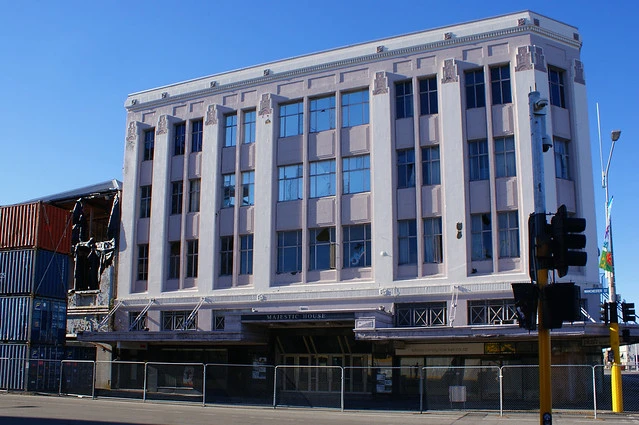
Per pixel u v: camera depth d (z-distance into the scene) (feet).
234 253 107.45
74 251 123.03
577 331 79.00
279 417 66.95
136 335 102.17
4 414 64.03
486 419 66.80
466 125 95.50
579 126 94.43
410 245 96.37
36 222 105.81
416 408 78.89
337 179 102.17
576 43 97.40
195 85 116.37
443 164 95.35
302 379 100.01
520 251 89.81
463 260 91.76
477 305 90.58
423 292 93.20
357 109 103.60
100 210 130.82
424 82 99.81
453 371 89.97
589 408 80.07
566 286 31.65
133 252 116.06
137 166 118.93
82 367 96.48
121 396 94.22
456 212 93.25
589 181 92.99
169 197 115.14
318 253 102.06
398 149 99.14
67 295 113.19
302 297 100.27
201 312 107.34
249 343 101.24
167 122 117.50
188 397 91.86
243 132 111.65
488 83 95.09
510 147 93.04
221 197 110.93
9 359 100.83
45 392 98.22
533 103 37.50
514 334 80.84
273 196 106.32
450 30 98.63
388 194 97.66
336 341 100.07
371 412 74.54
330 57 106.01
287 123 108.47
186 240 112.06
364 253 99.04
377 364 95.61
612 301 78.89
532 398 85.46
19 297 103.60
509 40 94.99
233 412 72.69
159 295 111.34
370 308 92.43
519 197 90.79
